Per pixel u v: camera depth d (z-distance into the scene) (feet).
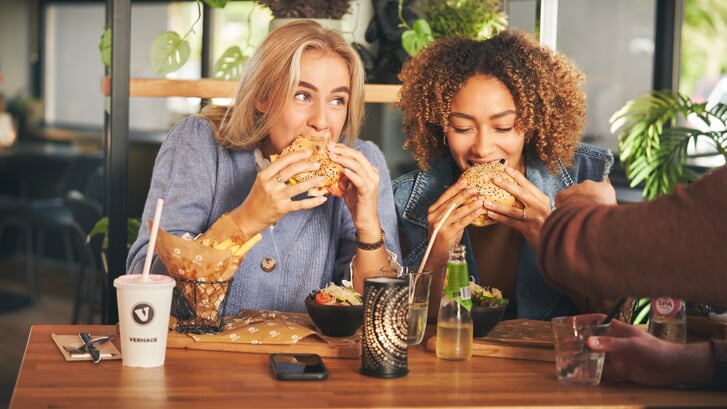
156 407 4.37
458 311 5.45
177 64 9.05
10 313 19.61
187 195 6.75
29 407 4.34
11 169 22.90
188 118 7.16
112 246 8.00
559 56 6.93
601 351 4.98
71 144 25.23
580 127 7.05
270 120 6.59
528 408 4.56
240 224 5.85
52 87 30.04
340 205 7.10
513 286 7.13
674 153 10.18
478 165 6.51
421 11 8.93
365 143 7.39
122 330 5.11
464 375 5.14
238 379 4.91
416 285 5.66
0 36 29.27
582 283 4.28
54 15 29.71
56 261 26.35
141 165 19.19
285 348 5.47
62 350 5.38
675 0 12.84
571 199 4.58
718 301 4.04
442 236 6.36
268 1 8.48
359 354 5.46
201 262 5.46
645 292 4.13
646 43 13.78
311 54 6.49
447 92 6.65
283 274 6.88
